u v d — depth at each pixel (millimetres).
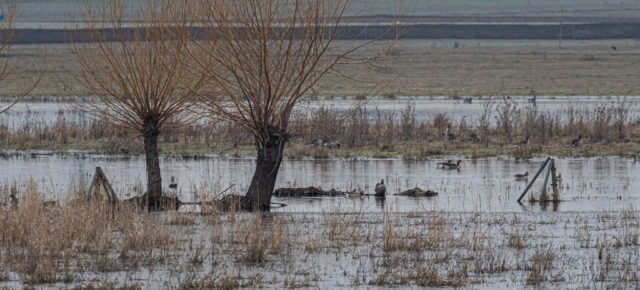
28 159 39906
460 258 19281
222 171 35938
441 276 17391
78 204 22906
